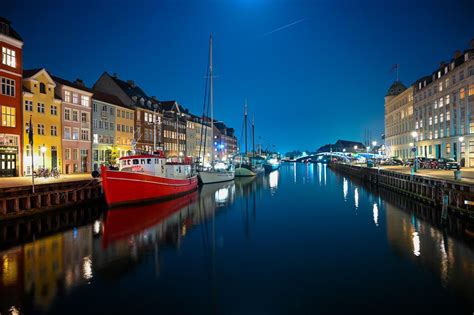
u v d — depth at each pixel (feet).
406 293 41.91
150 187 107.04
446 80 200.03
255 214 98.37
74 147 157.58
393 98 321.73
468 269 49.44
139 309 38.19
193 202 120.67
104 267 51.55
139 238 69.10
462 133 180.75
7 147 117.60
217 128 420.77
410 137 268.00
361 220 87.71
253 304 39.47
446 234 69.56
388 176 152.76
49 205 86.74
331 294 41.98
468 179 92.38
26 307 38.50
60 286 44.37
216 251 60.44
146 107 226.79
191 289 43.62
